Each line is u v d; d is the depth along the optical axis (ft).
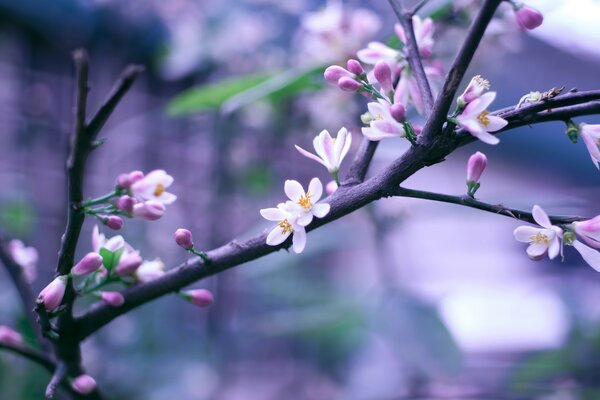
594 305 7.19
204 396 6.79
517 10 3.62
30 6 8.26
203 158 9.25
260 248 3.63
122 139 9.57
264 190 8.43
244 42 8.02
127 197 3.58
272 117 7.47
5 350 3.88
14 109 9.04
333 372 8.04
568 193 6.61
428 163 3.50
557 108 3.52
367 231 7.52
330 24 5.34
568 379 6.26
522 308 10.00
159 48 8.89
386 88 3.60
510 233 11.39
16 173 8.91
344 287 9.02
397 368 7.03
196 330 8.02
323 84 5.43
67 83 9.32
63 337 3.72
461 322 10.16
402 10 3.88
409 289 6.61
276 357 9.47
